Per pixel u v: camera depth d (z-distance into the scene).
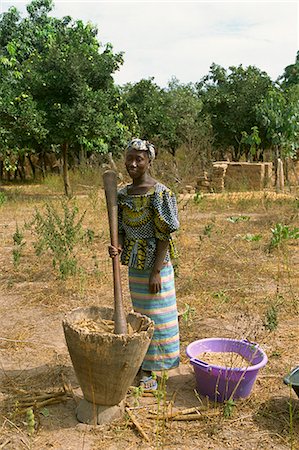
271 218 11.47
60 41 18.39
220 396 3.75
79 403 3.66
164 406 3.53
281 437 3.37
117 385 3.40
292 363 4.45
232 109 23.88
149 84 28.03
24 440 3.35
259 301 6.04
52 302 6.02
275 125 18.84
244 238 8.92
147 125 26.23
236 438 3.38
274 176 19.47
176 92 33.16
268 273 7.20
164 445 3.29
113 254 3.58
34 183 25.05
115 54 18.44
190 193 17.69
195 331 5.15
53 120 17.12
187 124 26.42
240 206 13.75
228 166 18.62
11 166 20.08
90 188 17.03
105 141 19.02
